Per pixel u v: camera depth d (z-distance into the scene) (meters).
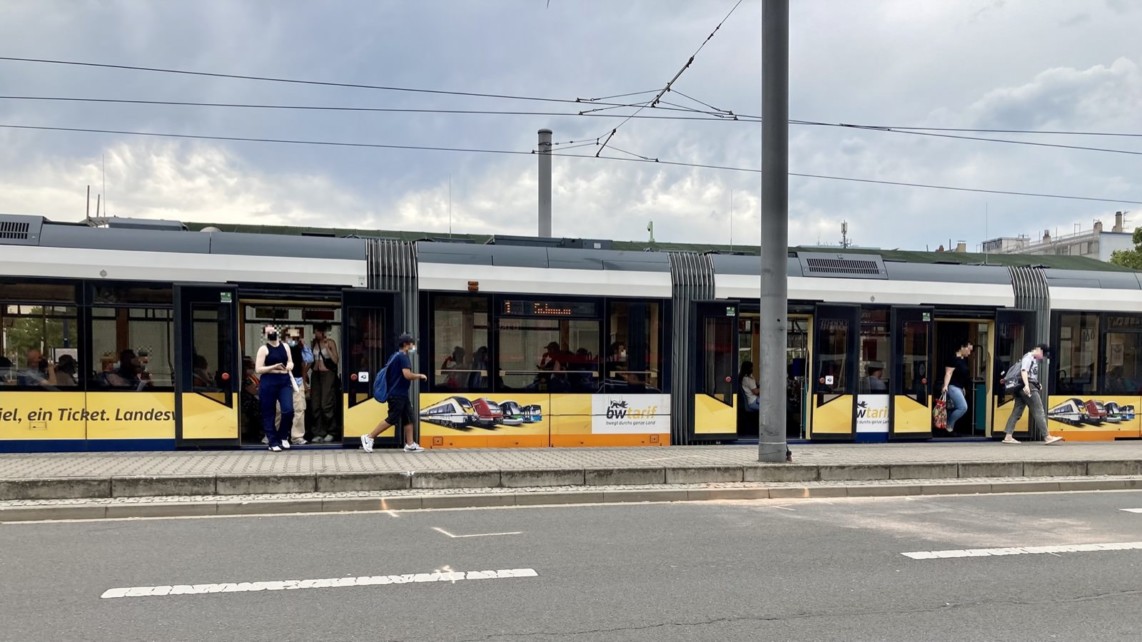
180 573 6.52
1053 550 7.66
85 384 11.46
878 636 5.28
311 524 8.41
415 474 9.88
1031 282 15.53
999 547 7.77
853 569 6.91
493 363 12.93
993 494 11.05
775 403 11.55
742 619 5.58
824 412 14.37
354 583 6.29
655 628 5.38
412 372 11.94
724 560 7.15
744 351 15.00
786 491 10.56
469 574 6.59
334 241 12.63
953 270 15.32
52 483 8.90
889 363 14.70
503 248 13.28
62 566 6.69
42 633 5.15
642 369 13.55
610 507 9.61
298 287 12.23
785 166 11.80
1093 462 12.20
